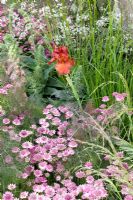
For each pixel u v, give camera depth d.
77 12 4.43
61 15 4.42
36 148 3.42
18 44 4.41
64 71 3.49
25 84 4.01
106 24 4.41
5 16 4.66
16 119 3.61
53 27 4.53
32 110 3.79
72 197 3.07
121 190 3.10
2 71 3.95
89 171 3.21
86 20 4.50
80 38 4.36
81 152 3.44
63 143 3.50
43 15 4.51
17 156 3.35
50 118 3.64
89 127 3.54
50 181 3.39
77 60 4.22
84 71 4.20
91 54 4.34
